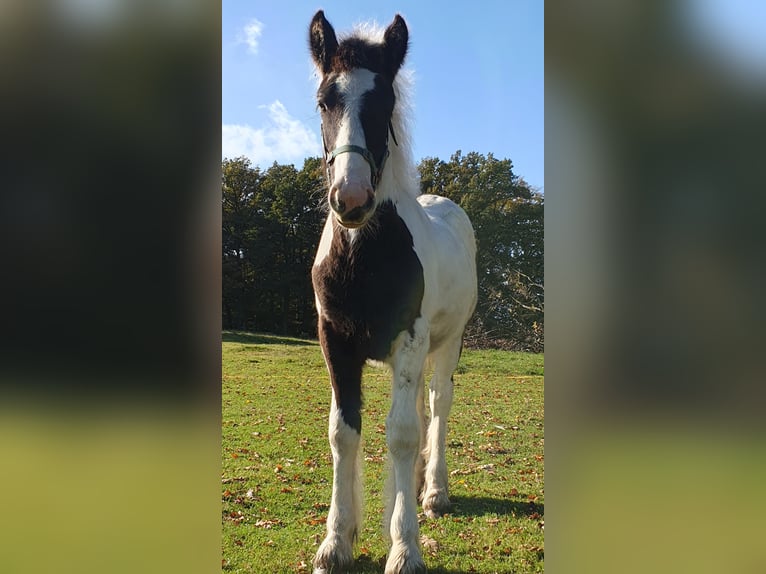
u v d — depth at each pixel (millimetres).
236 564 2854
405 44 2863
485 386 8406
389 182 2787
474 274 4312
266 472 4359
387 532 2881
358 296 2738
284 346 13727
